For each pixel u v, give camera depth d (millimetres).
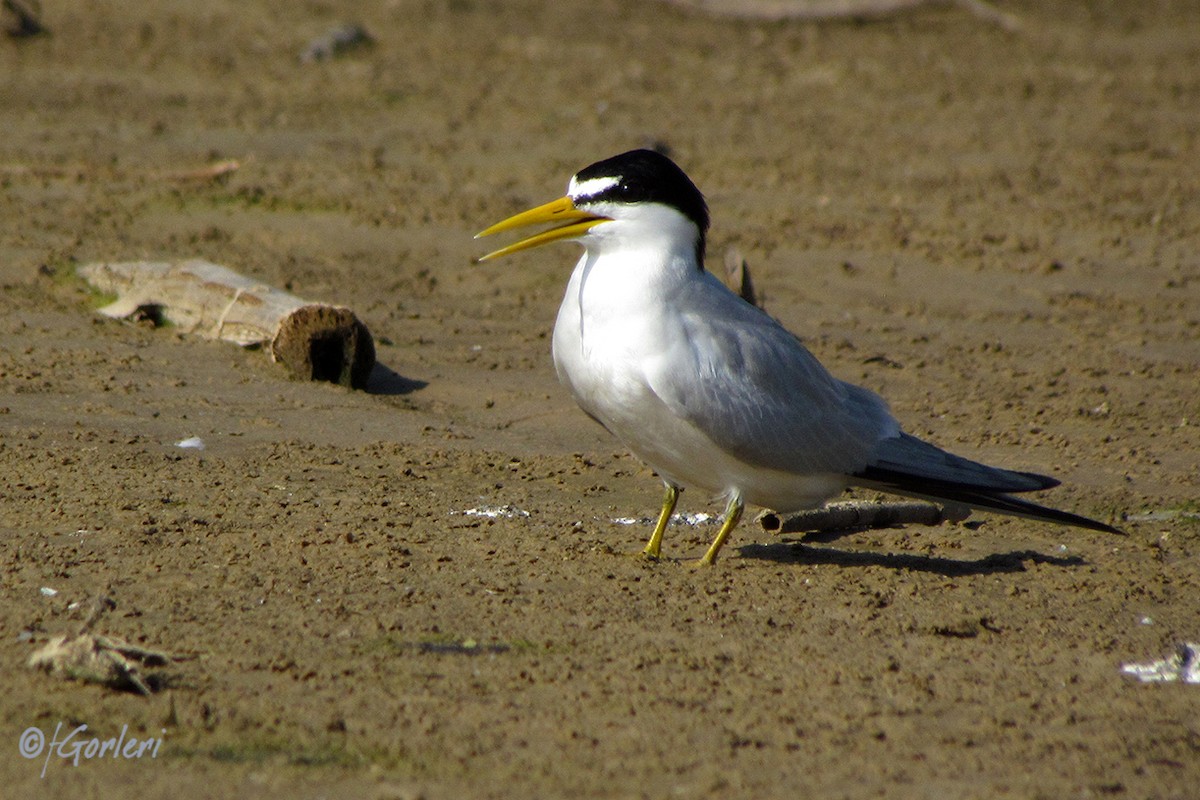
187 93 26391
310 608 9086
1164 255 20531
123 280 16141
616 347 9906
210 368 14508
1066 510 12055
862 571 10406
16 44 28547
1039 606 9859
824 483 10398
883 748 7582
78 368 14172
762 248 19938
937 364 16250
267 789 6914
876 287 18812
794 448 10125
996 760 7492
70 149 22312
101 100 25438
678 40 33438
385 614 9062
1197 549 11234
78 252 17641
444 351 15766
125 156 22188
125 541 10055
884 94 29500
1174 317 18141
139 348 14922
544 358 15766
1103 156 25547
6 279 16578
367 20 33062
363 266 18375
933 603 9812
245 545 10125
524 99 27531
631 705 7957
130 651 8094
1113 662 8953
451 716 7738
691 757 7387
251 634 8633
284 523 10664
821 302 18156
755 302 17156
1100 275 19625
